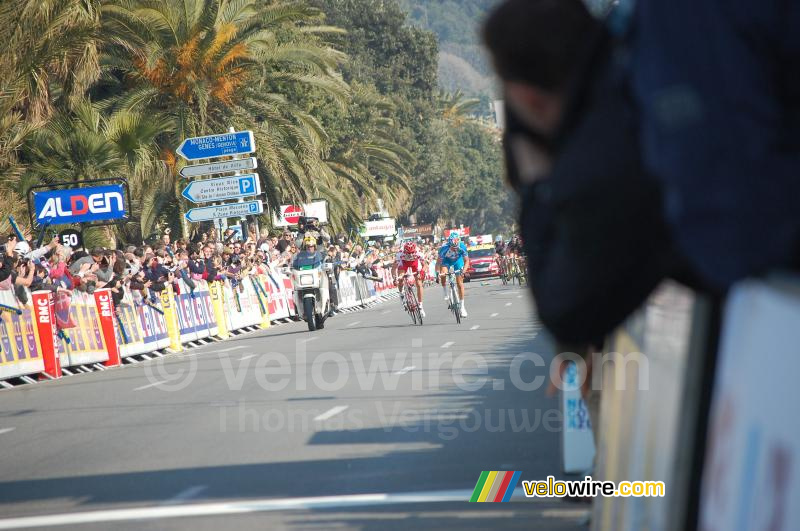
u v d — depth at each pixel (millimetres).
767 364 3744
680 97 4020
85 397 34094
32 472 20078
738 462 4023
